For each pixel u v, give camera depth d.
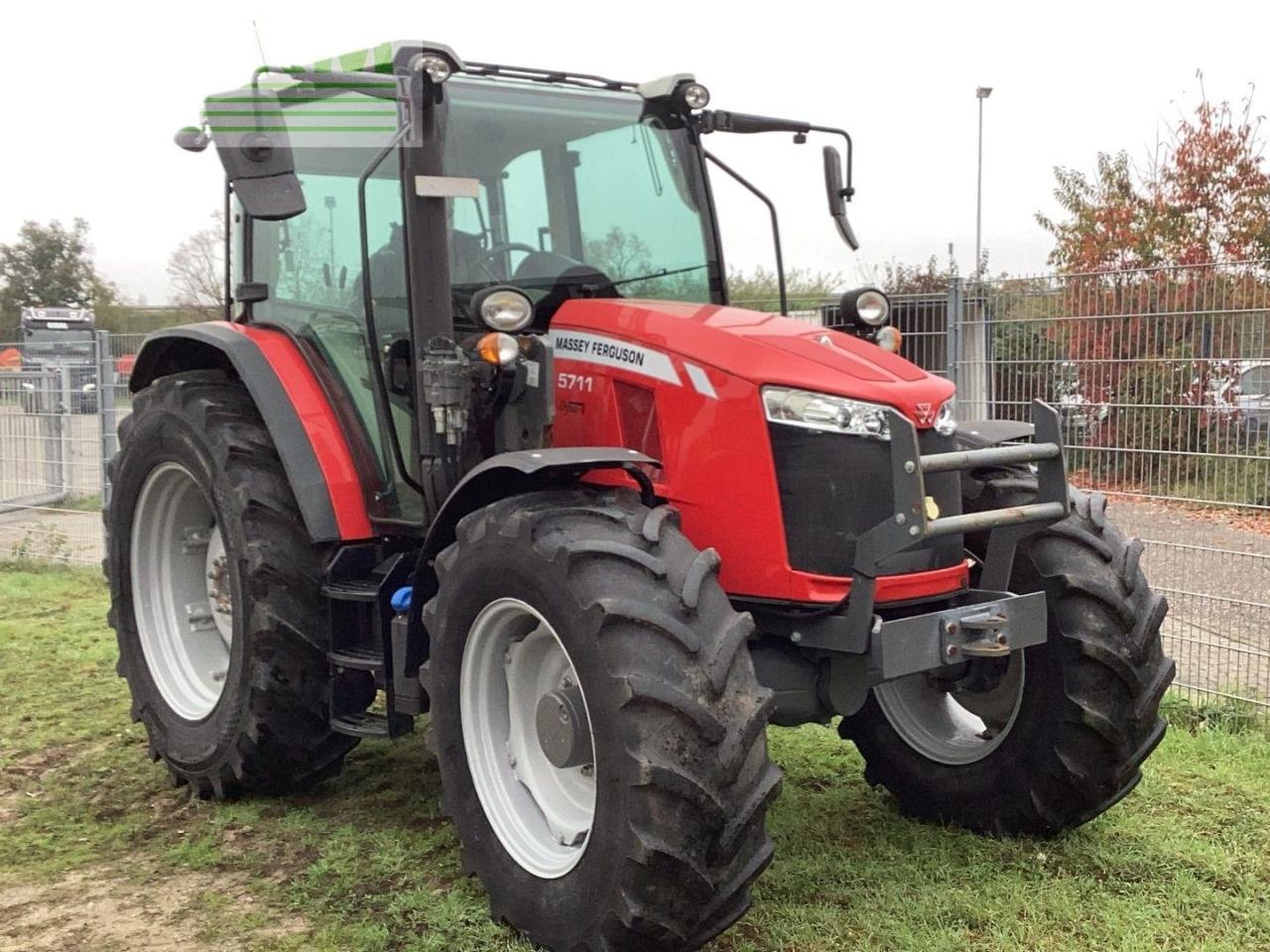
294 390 3.66
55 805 3.81
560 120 3.68
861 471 2.91
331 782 3.98
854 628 2.85
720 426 3.01
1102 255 13.09
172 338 4.09
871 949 2.78
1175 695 4.84
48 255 43.03
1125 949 2.77
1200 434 5.00
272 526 3.55
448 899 3.01
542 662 2.99
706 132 3.99
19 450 9.01
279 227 4.00
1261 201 12.75
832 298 5.34
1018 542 3.32
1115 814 3.62
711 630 2.54
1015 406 5.67
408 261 3.24
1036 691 3.31
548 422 3.12
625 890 2.46
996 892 3.07
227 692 3.67
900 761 3.67
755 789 2.51
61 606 6.88
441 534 3.08
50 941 2.87
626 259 3.76
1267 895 3.07
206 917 3.00
